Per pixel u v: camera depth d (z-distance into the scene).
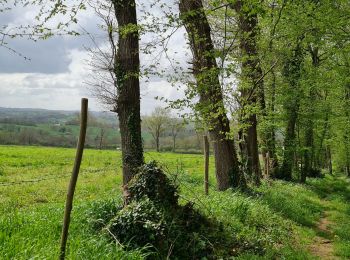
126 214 9.69
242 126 16.94
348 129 36.28
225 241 11.09
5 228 8.90
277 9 14.63
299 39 19.44
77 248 8.15
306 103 33.59
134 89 13.21
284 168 37.47
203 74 12.63
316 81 28.53
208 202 13.96
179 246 9.78
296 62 29.06
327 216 20.45
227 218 12.70
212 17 19.81
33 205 16.75
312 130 39.94
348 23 17.41
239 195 18.23
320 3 16.48
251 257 10.31
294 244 13.07
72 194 7.72
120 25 13.20
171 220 10.22
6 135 98.56
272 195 20.05
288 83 31.17
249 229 12.83
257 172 24.44
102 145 91.88
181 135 96.38
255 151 24.52
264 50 18.66
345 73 23.55
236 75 15.62
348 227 16.88
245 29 17.27
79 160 7.70
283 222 15.34
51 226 9.52
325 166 74.50
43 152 61.53
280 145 36.53
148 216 9.68
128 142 13.16
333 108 34.22
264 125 31.12
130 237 9.41
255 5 9.84
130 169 13.05
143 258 8.56
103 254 8.11
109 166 39.88
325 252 13.11
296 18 16.61
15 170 33.88
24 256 7.18
